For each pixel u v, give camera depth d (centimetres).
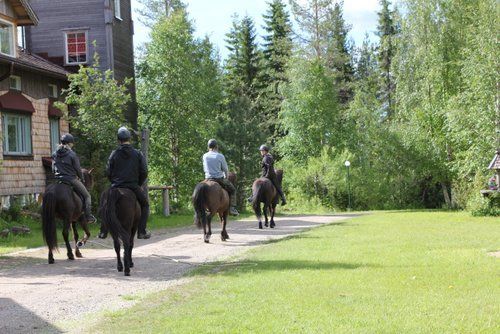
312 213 3597
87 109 2594
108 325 738
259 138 3659
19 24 2659
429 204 4466
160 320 743
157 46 3869
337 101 4938
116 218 1148
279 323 691
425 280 939
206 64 4459
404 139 4122
